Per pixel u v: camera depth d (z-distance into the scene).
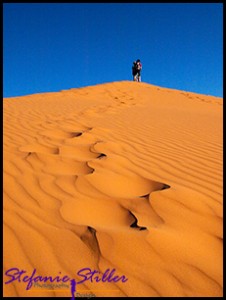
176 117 8.27
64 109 8.77
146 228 2.23
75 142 4.79
